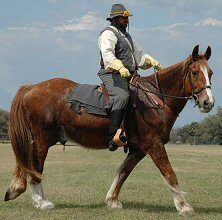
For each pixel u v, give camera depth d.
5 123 73.25
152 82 9.34
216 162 26.95
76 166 22.83
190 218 8.59
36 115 9.41
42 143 9.46
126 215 8.84
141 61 9.57
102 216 8.73
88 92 9.34
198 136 80.75
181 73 9.03
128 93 9.05
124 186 13.66
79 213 9.01
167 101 9.17
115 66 8.83
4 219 8.57
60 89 9.50
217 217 8.73
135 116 9.09
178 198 8.91
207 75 8.70
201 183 15.04
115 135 8.86
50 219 8.47
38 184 9.53
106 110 9.13
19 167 9.51
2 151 40.41
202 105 8.63
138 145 9.27
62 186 13.66
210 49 8.96
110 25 9.38
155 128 9.00
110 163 25.56
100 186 13.70
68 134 9.51
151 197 11.44
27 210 9.37
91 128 9.27
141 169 20.72
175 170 21.09
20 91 9.70
